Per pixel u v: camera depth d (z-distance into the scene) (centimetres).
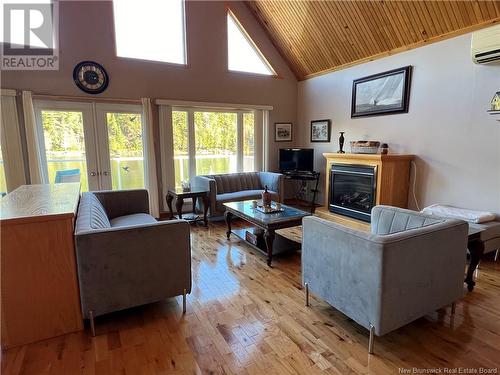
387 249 162
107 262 196
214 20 527
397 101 425
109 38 451
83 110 445
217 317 219
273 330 204
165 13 495
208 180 452
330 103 549
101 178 468
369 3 396
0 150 399
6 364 171
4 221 174
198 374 165
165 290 217
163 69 493
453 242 195
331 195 491
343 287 191
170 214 468
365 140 486
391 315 171
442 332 199
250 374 165
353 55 485
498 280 274
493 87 326
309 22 487
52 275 190
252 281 277
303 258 230
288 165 577
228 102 554
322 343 190
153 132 493
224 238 398
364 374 164
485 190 342
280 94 609
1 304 180
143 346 188
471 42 324
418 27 380
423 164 403
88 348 186
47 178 436
